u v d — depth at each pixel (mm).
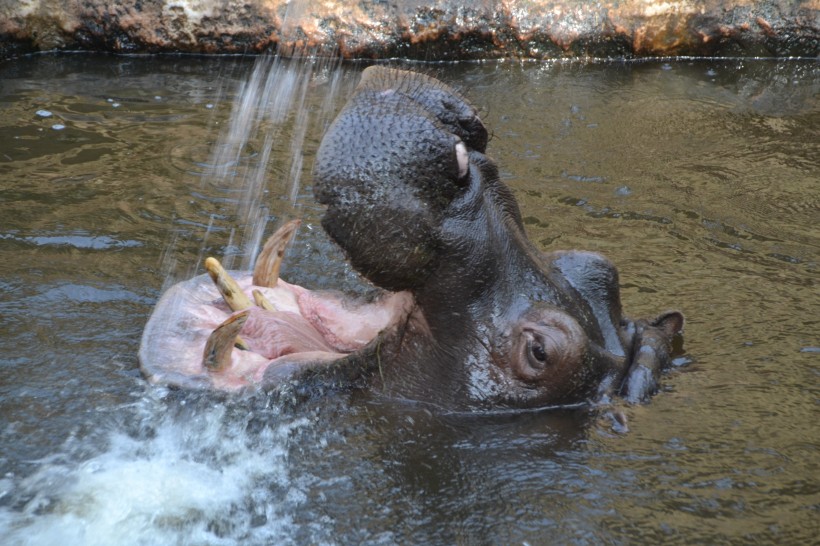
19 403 7566
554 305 7684
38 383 7836
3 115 14594
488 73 18047
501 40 18688
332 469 7000
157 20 17969
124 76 16875
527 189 12828
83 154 13227
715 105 16656
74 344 8469
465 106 7758
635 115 16016
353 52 18344
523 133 14977
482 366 7629
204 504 6602
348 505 6652
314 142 14117
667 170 13742
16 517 6379
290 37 18234
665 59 19094
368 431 7375
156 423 7359
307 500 6691
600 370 7715
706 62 19047
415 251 7309
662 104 16609
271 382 7598
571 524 6461
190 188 12297
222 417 7395
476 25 18516
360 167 7176
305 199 12180
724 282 10328
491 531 6402
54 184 12148
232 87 16578
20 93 15688
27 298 9227
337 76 17484
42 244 10430
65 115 14734
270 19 18172
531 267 7816
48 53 17969
